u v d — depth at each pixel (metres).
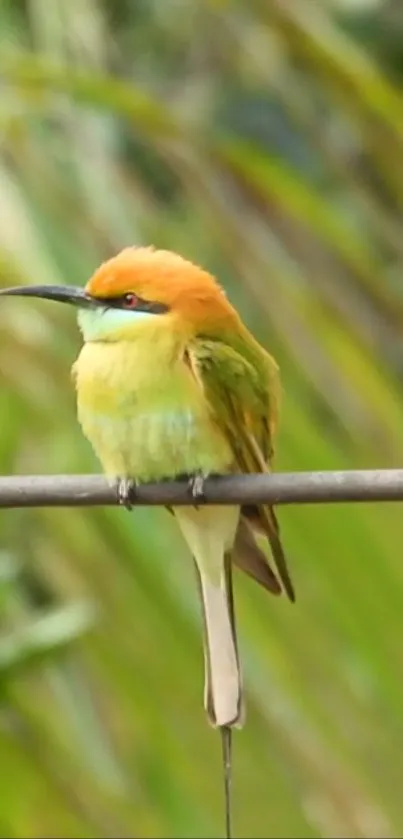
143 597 6.83
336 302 7.04
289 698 6.59
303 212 6.95
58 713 7.12
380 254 8.15
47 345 6.91
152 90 10.35
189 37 10.80
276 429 6.49
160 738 6.86
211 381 6.18
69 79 6.96
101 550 6.89
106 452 6.37
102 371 6.27
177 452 6.22
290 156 10.20
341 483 5.01
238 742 6.70
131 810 7.00
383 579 6.30
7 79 6.99
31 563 7.07
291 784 6.66
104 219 7.36
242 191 7.26
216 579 6.34
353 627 6.38
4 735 7.11
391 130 6.91
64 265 7.07
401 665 6.34
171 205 8.89
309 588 6.40
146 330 6.24
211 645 6.28
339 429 6.73
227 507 6.21
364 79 6.84
